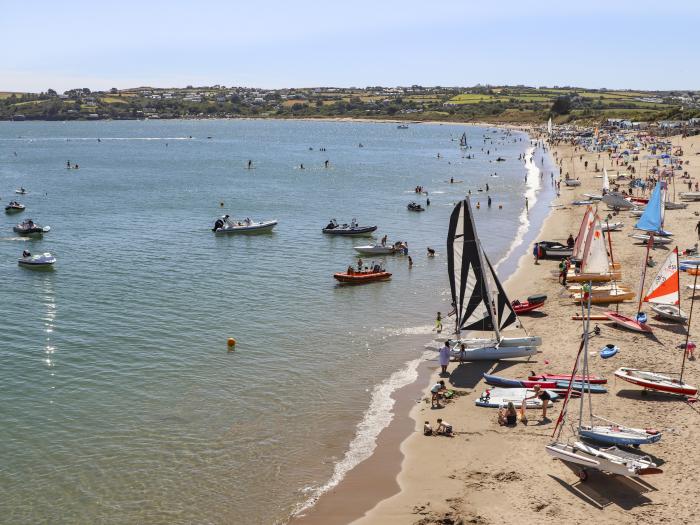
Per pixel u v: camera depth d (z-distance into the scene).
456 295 48.25
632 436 32.75
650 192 123.62
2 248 85.31
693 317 53.28
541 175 167.62
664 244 79.31
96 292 64.62
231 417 38.72
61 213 114.19
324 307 60.38
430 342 51.34
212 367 46.03
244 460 34.12
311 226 102.56
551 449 32.19
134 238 92.56
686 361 44.44
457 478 31.73
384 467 33.19
